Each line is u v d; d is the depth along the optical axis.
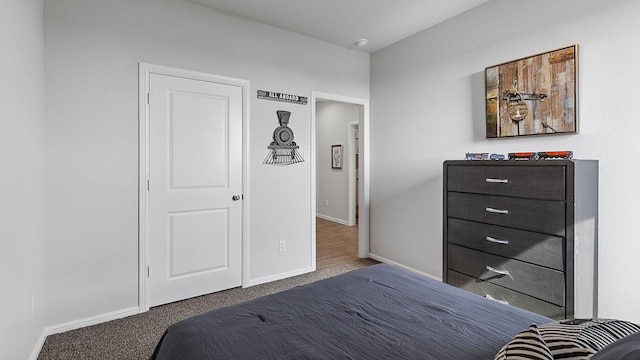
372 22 3.19
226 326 1.18
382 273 1.79
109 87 2.45
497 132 2.70
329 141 7.02
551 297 1.93
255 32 3.17
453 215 2.52
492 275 2.25
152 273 2.67
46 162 2.21
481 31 2.84
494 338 1.08
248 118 3.14
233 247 3.09
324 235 5.48
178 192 2.78
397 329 1.15
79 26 2.33
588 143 2.20
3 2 1.48
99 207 2.42
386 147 3.86
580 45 2.22
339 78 3.81
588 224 1.99
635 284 2.02
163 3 2.67
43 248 2.19
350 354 1.00
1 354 1.45
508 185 2.15
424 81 3.37
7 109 1.52
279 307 1.34
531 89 2.47
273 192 3.34
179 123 2.77
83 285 2.36
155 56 2.64
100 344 2.13
